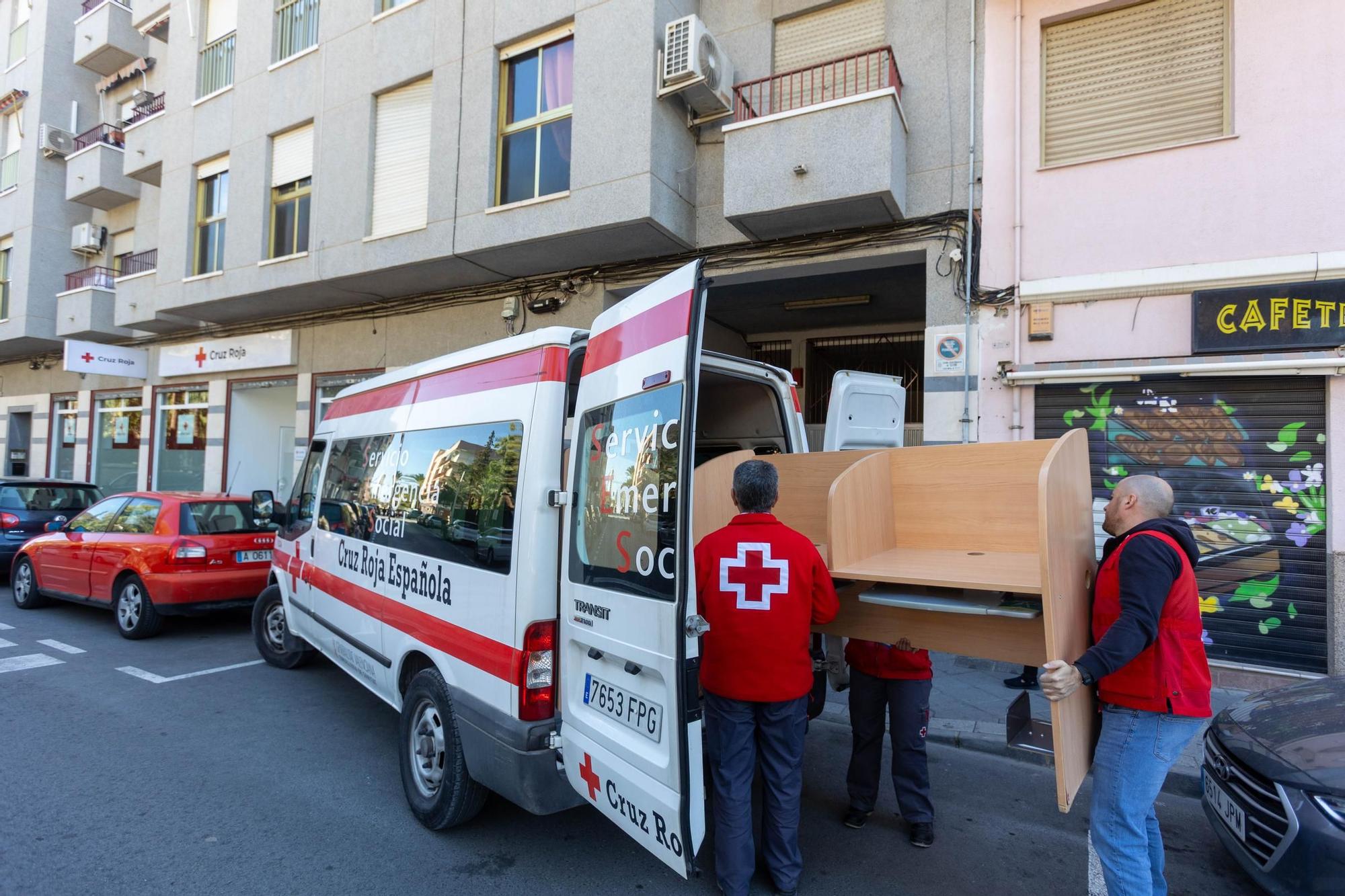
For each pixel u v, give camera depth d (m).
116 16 15.34
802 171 6.85
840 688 4.34
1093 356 6.29
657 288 2.74
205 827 3.55
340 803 3.84
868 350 10.44
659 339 2.66
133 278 13.80
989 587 2.48
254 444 13.74
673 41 7.42
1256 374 5.74
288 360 12.37
